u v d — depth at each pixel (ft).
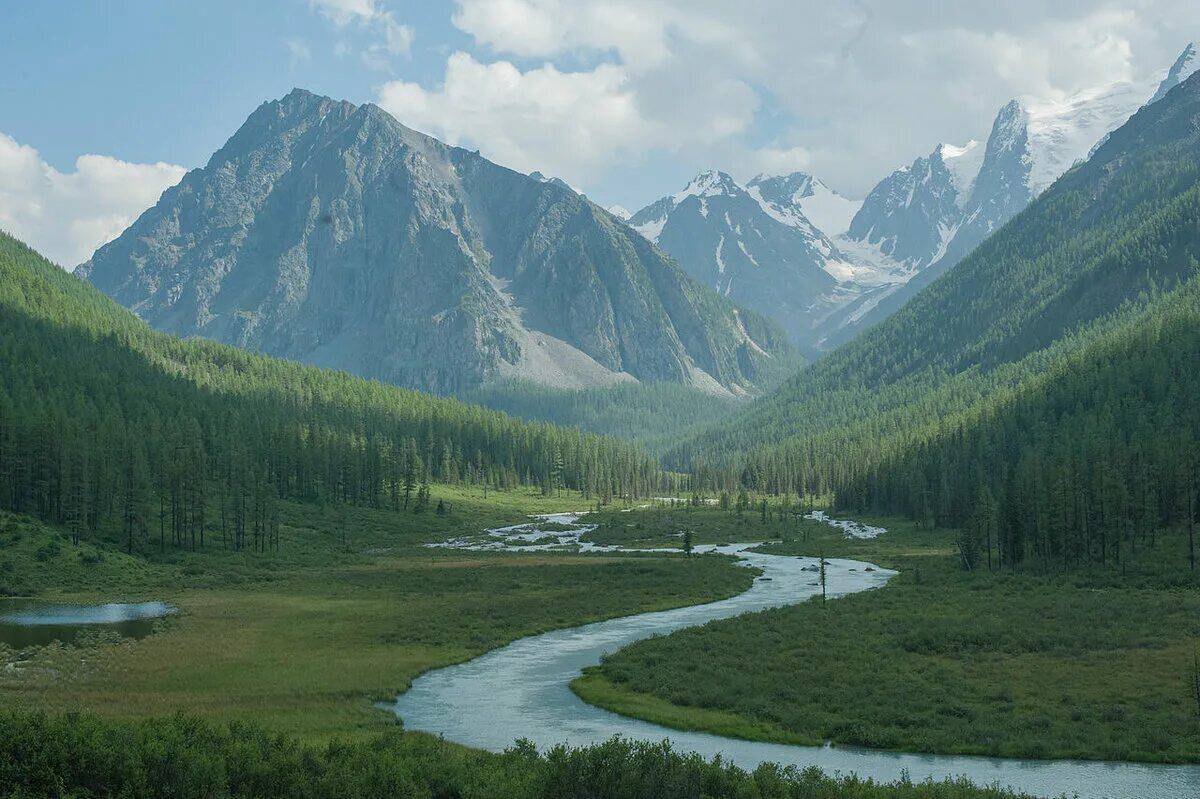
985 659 226.58
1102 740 161.79
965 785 133.69
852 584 401.29
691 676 220.43
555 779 123.85
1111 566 371.76
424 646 268.62
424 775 128.36
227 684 212.43
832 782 130.41
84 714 146.00
